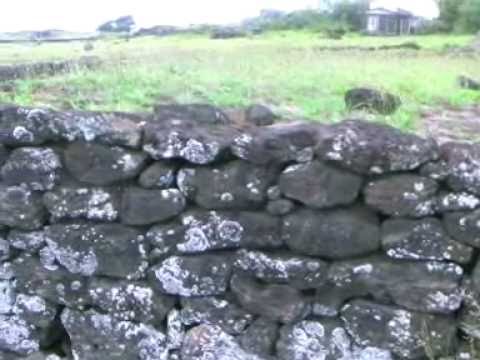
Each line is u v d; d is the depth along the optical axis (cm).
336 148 275
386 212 279
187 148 291
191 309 303
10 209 313
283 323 294
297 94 499
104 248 307
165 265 301
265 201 290
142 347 311
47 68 586
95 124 299
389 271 280
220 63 663
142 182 299
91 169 303
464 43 1096
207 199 294
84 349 320
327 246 283
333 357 291
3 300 326
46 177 308
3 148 311
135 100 447
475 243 271
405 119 407
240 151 287
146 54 760
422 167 273
